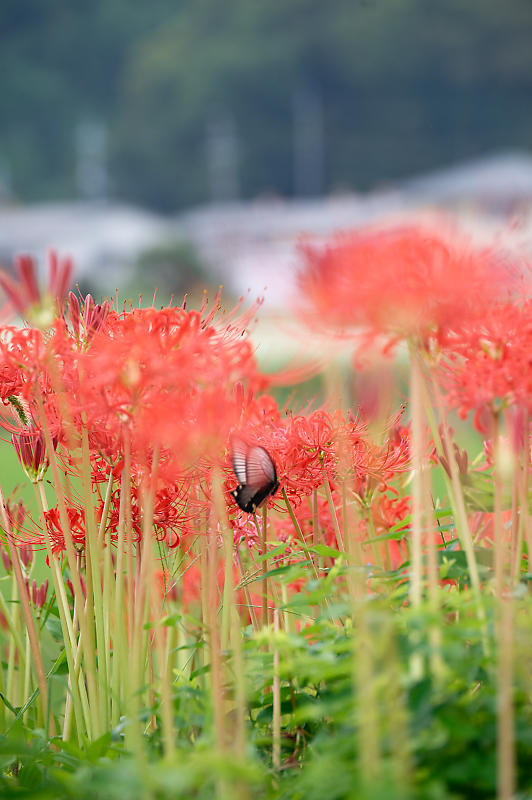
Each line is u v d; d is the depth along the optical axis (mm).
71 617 4352
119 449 4156
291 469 4203
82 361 4090
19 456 4211
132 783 3836
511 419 4035
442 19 78812
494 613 3930
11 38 90562
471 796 3863
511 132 80688
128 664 4168
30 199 85125
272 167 83375
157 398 4023
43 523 4207
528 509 4102
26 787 4066
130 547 4133
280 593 4398
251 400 4117
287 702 4094
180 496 4234
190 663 4344
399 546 4445
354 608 3887
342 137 82000
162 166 83562
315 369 3988
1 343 4117
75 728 4273
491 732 3854
